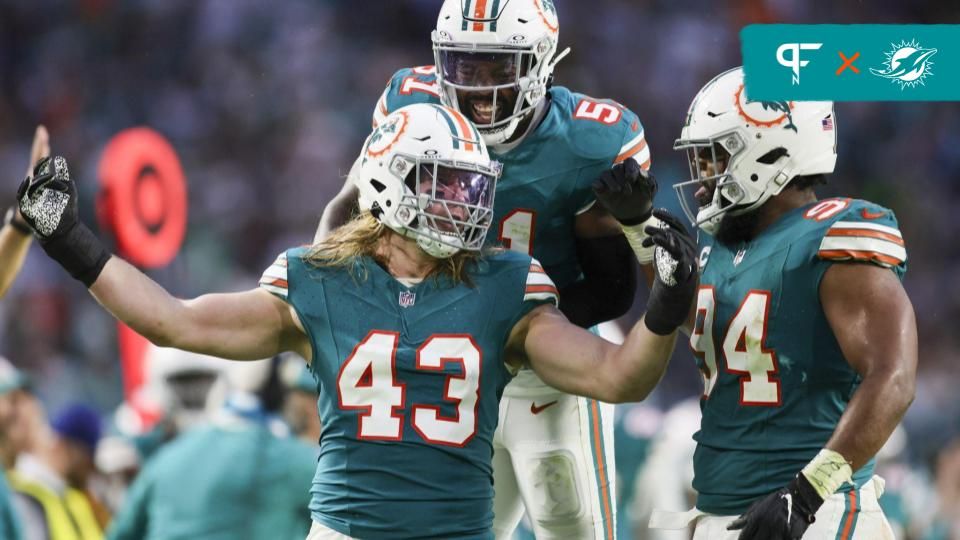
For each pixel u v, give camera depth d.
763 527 11.04
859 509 11.68
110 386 37.56
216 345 11.66
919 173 48.28
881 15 52.88
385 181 11.70
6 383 18.53
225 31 50.81
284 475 16.64
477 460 11.57
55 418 19.62
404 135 11.71
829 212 11.84
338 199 14.32
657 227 10.84
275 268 12.01
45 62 50.41
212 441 16.78
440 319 11.62
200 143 48.31
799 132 12.10
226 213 45.53
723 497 12.07
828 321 11.62
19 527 16.19
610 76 49.53
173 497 16.61
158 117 49.16
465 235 11.75
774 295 11.80
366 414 11.51
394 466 11.42
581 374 11.41
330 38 51.12
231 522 16.48
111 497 21.72
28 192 11.24
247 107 49.19
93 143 48.50
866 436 11.01
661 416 29.92
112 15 51.16
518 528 24.81
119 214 22.80
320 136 48.12
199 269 43.12
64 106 49.53
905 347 11.21
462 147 11.73
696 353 12.45
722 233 12.51
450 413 11.48
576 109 14.01
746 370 11.93
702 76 50.28
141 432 21.80
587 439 14.67
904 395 11.07
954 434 36.72
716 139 12.14
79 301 38.84
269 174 47.16
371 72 50.31
